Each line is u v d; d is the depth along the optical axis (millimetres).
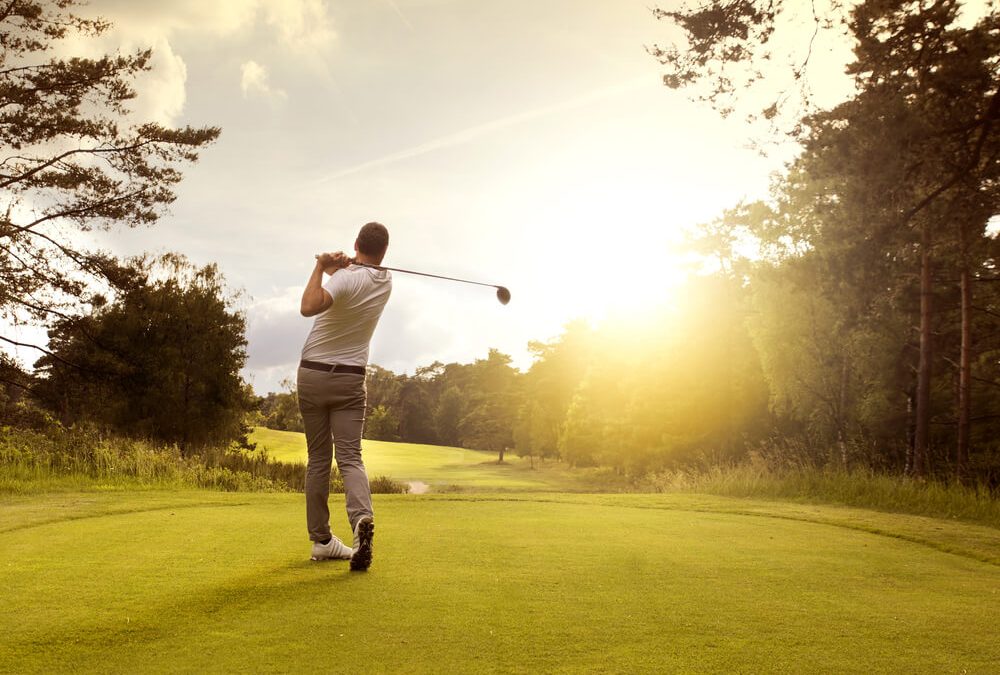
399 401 121062
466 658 2600
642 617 3160
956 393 24594
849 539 5621
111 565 3936
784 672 2537
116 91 21719
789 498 10477
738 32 10992
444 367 127688
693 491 12281
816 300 21828
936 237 13086
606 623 3057
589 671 2502
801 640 2896
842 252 12016
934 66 11148
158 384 25375
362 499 4090
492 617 3104
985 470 19766
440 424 116125
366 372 4320
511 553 4496
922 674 2553
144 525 5344
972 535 6074
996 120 10992
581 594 3527
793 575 4129
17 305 22391
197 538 4805
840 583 3979
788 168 13797
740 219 36031
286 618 3016
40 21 20969
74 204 22016
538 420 73062
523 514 6441
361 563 3889
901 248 12438
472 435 99875
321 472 4199
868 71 11219
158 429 25516
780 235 22484
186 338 26562
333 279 4180
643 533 5477
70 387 24531
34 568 3840
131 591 3375
